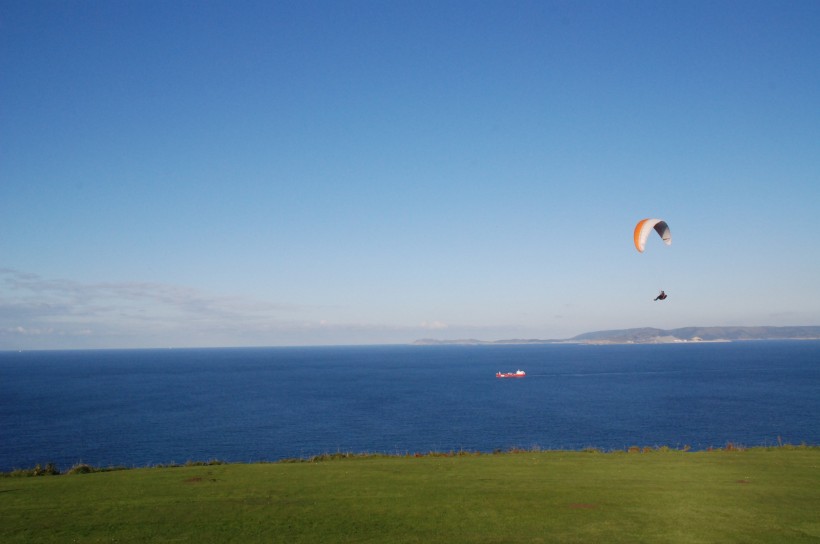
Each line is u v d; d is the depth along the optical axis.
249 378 194.75
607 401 108.44
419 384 160.38
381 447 63.56
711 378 161.12
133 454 61.97
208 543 15.71
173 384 168.25
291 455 59.91
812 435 67.31
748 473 23.88
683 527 16.58
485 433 72.12
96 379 193.12
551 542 15.48
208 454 61.34
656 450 31.94
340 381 176.25
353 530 16.69
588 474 24.16
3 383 175.50
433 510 18.67
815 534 15.90
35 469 27.70
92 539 16.14
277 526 17.14
